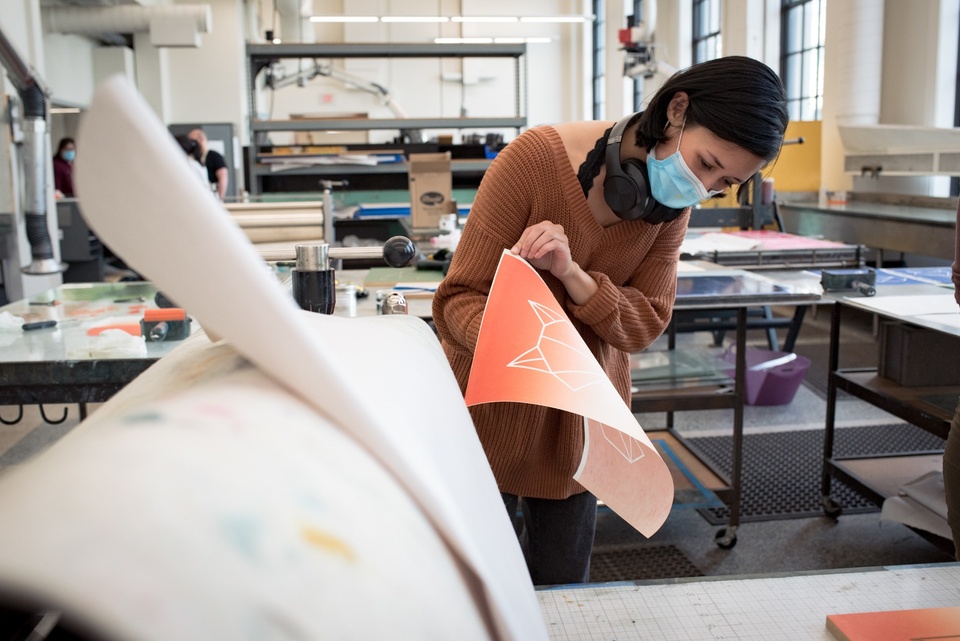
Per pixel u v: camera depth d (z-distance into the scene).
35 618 0.17
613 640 0.78
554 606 0.84
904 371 2.51
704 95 1.03
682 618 0.81
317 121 5.96
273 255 1.75
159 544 0.18
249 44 5.86
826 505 2.72
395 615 0.21
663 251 1.31
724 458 3.22
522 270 0.89
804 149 6.43
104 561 0.17
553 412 1.28
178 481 0.19
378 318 0.50
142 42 9.49
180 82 9.66
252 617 0.18
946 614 0.79
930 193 5.53
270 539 0.20
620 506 0.77
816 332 5.37
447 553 0.27
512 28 12.34
